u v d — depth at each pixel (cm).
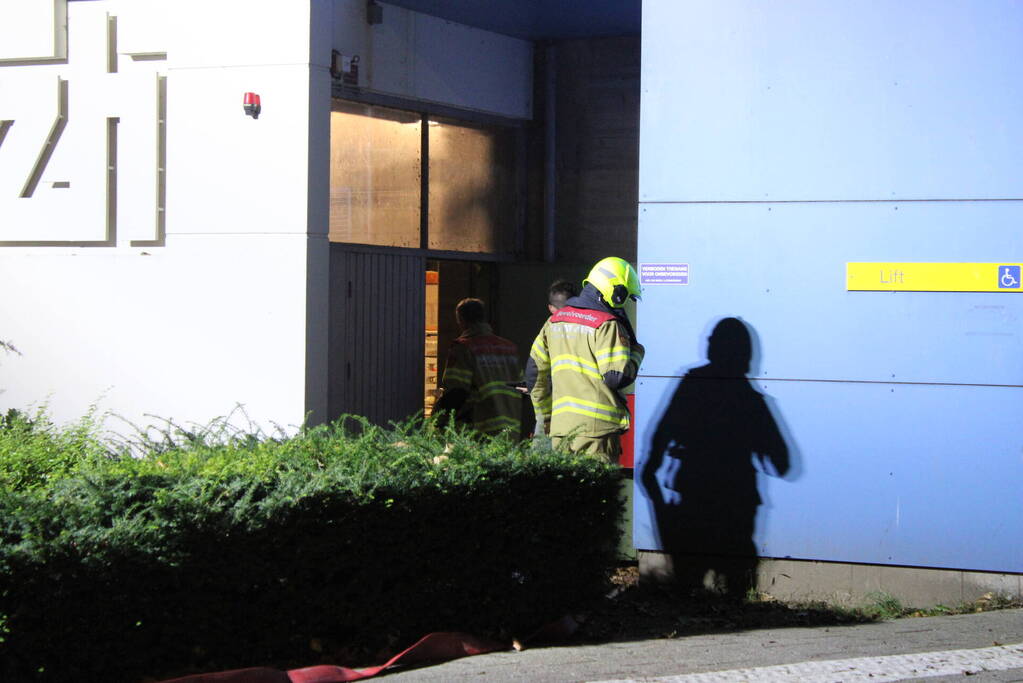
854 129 648
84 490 466
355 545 498
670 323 676
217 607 466
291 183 774
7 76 835
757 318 664
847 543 656
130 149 809
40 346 831
